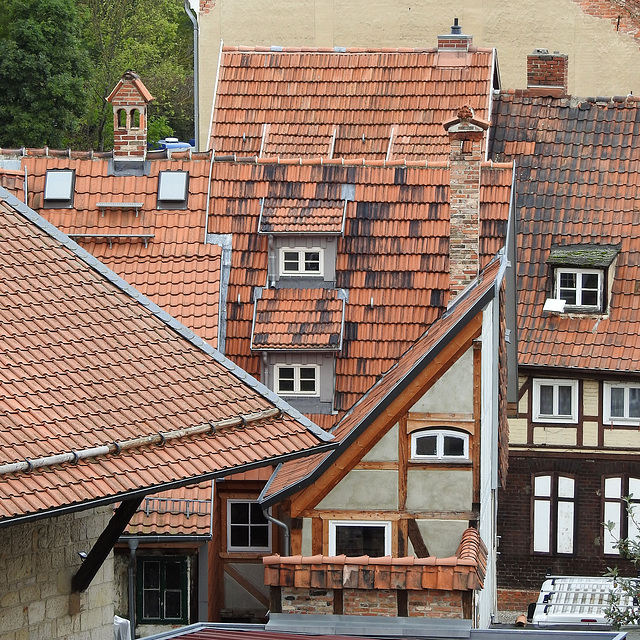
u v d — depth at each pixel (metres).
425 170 76.81
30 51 161.75
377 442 58.34
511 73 117.56
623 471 91.88
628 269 93.69
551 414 92.62
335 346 71.56
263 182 77.25
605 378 91.50
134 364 39.12
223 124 101.19
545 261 94.69
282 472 64.19
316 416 71.69
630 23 116.12
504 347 75.12
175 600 66.75
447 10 117.81
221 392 39.91
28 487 33.00
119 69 195.88
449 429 58.16
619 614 57.38
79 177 77.81
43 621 40.56
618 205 96.38
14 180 77.00
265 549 70.50
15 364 36.81
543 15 117.06
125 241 75.56
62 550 41.22
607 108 101.12
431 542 58.44
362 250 74.88
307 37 118.75
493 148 99.69
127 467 35.34
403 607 52.06
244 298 74.44
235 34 118.81
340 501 58.66
